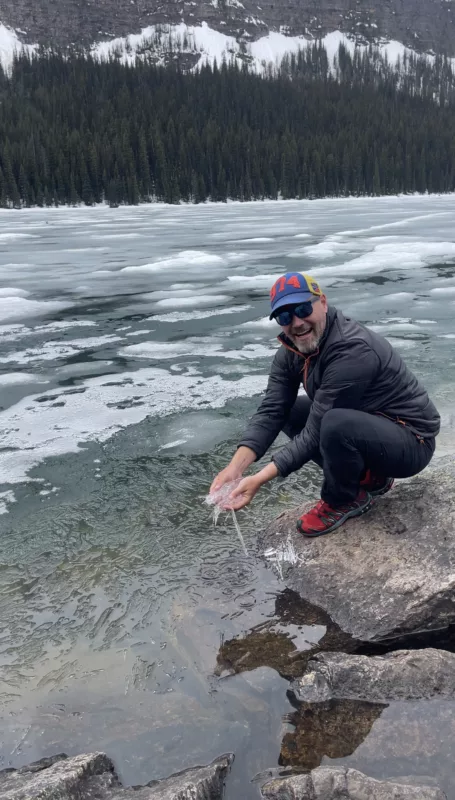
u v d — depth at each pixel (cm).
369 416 247
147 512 319
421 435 256
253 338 696
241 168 7206
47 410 479
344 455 250
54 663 212
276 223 2827
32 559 278
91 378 560
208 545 287
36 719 187
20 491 346
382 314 798
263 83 11450
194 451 396
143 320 805
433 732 174
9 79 11106
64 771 155
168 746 174
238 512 319
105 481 356
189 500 332
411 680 191
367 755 167
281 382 277
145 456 390
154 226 2828
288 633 227
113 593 252
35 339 713
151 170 6969
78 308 895
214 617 236
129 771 165
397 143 8456
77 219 3722
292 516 295
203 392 514
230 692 196
